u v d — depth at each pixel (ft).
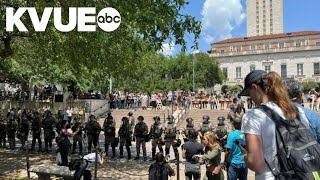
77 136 53.72
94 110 111.24
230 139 23.13
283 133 9.59
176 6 34.71
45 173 33.47
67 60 55.93
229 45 415.44
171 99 126.52
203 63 270.46
